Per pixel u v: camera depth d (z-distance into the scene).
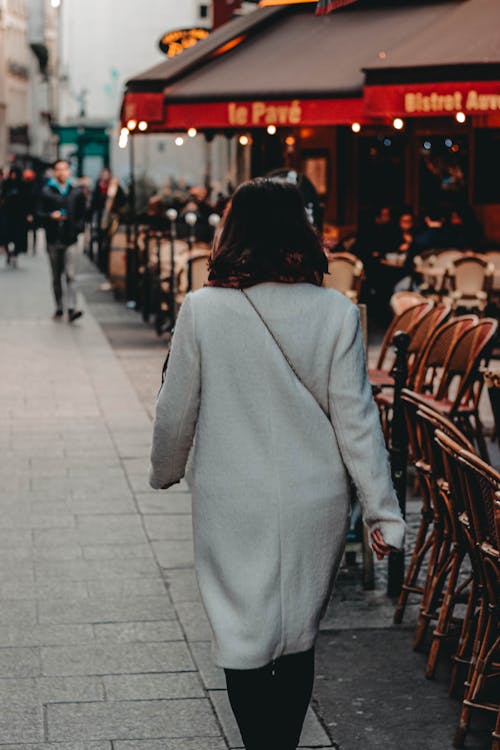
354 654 6.30
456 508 5.58
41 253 37.69
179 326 4.21
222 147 34.94
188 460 4.39
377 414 4.20
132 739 5.20
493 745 5.01
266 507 4.10
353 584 7.41
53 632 6.43
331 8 9.80
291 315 4.14
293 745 4.36
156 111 15.70
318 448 4.15
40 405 12.95
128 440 11.27
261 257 4.18
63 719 5.39
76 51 50.44
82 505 8.96
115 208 26.50
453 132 22.47
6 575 7.34
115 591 7.09
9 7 93.75
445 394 9.97
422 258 18.03
